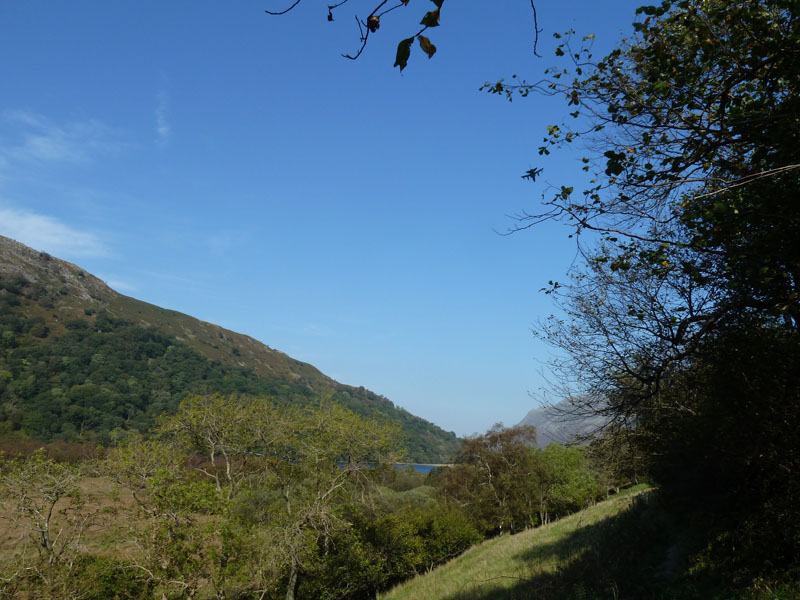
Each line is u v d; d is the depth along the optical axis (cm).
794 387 761
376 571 2658
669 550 1127
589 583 1156
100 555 1620
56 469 1564
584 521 2423
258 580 1920
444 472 5175
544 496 4634
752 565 793
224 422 2550
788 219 576
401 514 3297
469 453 4931
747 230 650
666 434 1091
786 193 575
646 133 633
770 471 843
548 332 942
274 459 2594
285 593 2412
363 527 2759
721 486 985
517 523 4894
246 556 1838
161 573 1576
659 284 812
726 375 836
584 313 923
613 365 866
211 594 1920
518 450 4709
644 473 1380
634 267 798
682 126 624
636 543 1286
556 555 1756
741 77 539
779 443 779
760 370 783
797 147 520
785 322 753
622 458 1273
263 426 2605
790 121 511
